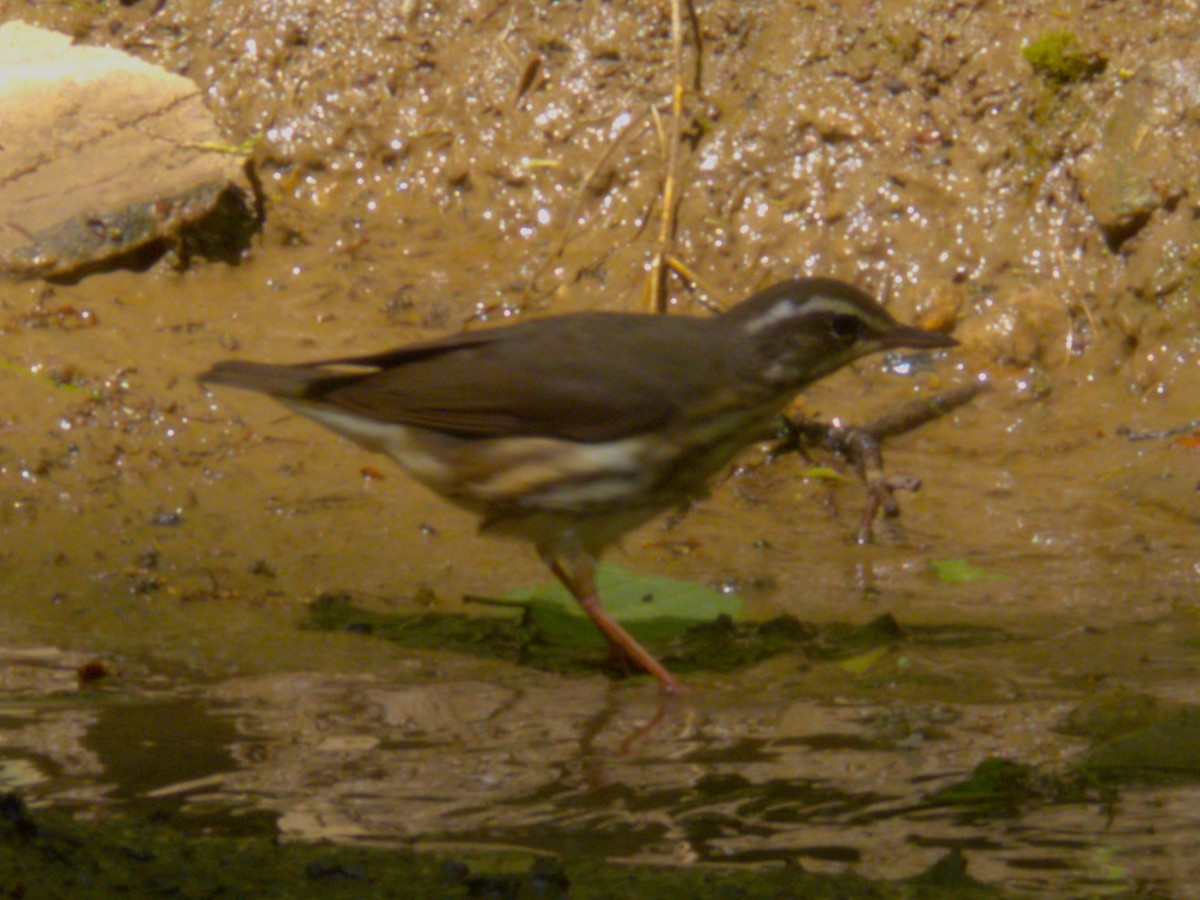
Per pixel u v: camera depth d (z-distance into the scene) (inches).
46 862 264.8
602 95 604.1
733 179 584.4
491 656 388.5
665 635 402.0
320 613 414.0
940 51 586.6
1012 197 569.9
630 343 390.9
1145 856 278.2
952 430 520.7
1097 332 548.1
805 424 513.7
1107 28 577.0
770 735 335.6
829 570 446.0
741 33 604.1
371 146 612.4
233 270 580.7
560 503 385.4
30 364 526.3
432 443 388.5
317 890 259.8
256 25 629.6
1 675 367.9
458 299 566.3
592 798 302.0
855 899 258.4
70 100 606.9
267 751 325.1
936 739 331.3
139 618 406.9
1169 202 548.1
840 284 403.2
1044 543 458.9
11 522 460.8
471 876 264.4
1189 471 489.7
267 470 492.4
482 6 621.3
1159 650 384.5
